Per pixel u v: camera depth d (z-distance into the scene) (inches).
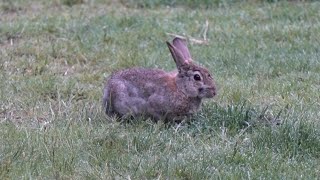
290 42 914.7
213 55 866.8
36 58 869.2
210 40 935.7
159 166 564.7
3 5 1077.1
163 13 1050.1
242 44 905.5
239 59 852.0
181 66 657.0
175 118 665.6
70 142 608.1
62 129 640.4
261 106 703.7
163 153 592.1
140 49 900.0
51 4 1095.6
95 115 684.7
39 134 625.9
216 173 552.7
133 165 569.0
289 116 666.8
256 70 813.9
